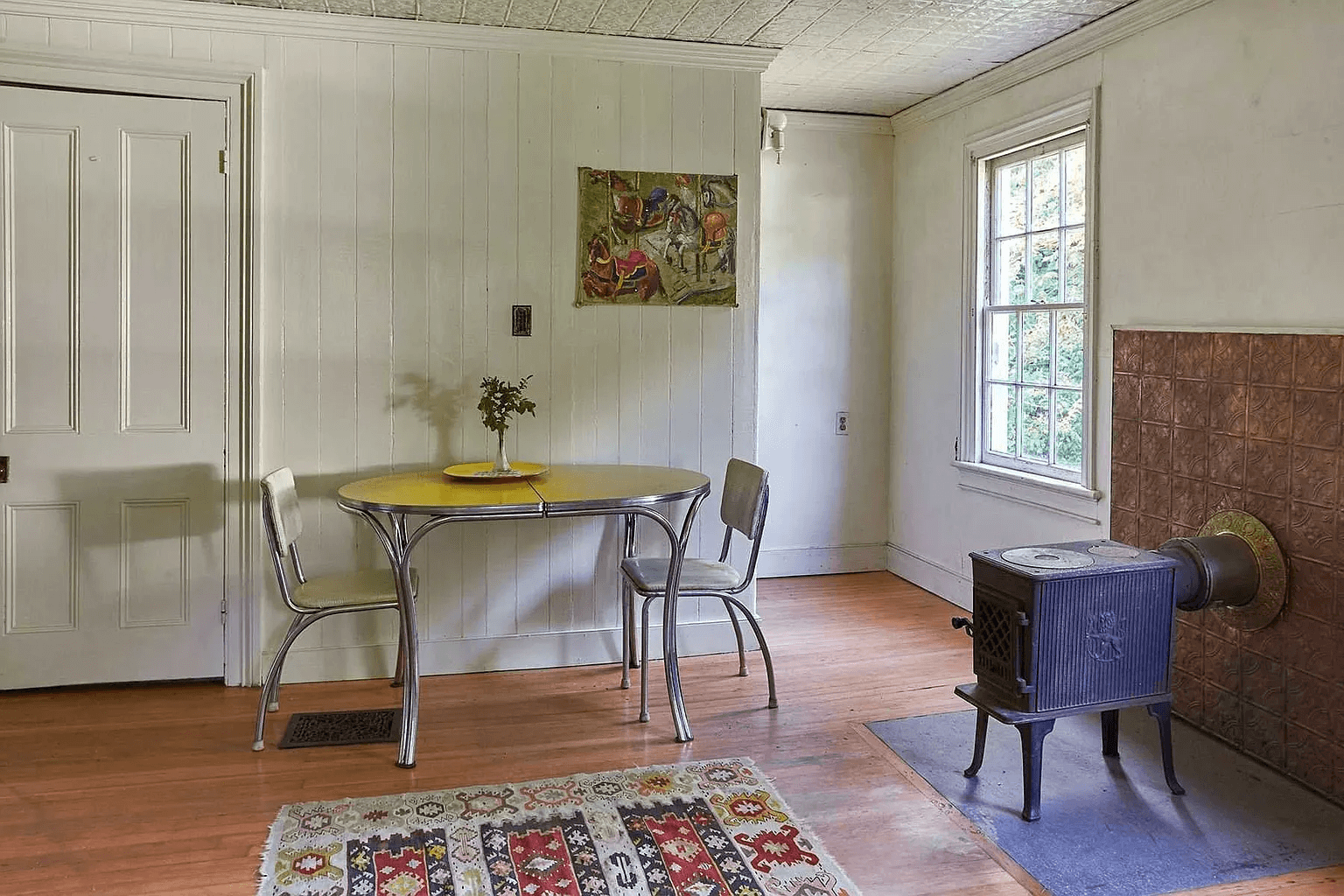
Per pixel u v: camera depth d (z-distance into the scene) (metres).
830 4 3.58
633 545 3.90
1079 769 3.04
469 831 2.63
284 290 3.71
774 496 5.47
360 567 3.83
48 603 3.61
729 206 4.11
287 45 3.65
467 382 3.89
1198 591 3.01
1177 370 3.39
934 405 5.12
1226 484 3.19
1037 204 4.39
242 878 2.40
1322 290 2.90
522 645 3.98
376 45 3.73
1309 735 2.91
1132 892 2.36
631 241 4.01
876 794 2.87
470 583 3.93
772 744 3.22
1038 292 4.39
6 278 3.50
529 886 2.37
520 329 3.92
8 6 3.41
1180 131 3.45
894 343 5.52
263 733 3.25
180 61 3.54
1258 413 3.05
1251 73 3.15
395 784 2.92
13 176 3.48
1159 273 3.56
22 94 3.46
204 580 3.71
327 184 3.72
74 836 2.59
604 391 4.03
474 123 3.83
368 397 3.80
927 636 4.41
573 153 3.93
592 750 3.17
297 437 3.75
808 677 3.88
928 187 5.14
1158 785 2.93
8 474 3.53
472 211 3.85
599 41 3.89
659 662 4.09
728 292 4.13
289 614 3.78
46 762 3.05
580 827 2.65
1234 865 2.48
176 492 3.67
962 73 4.54
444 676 3.90
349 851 2.52
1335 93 2.85
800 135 5.33
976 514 4.77
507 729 3.35
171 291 3.62
